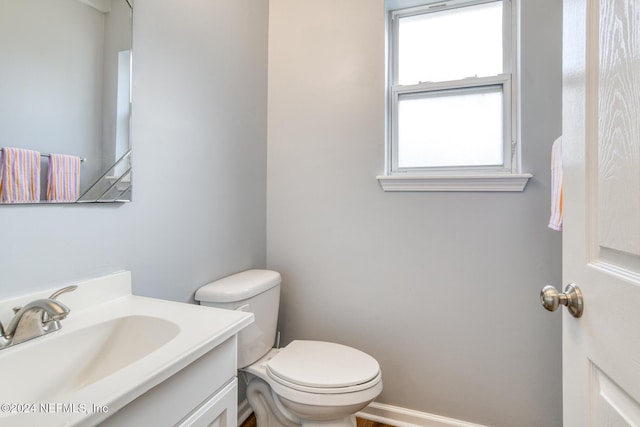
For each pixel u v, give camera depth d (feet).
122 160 3.18
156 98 3.56
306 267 5.62
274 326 4.86
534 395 4.51
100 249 3.01
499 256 4.63
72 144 2.77
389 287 5.15
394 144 5.41
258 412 4.50
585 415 1.90
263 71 5.68
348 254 5.37
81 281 2.85
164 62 3.65
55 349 2.31
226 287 4.19
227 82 4.73
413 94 5.35
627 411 1.52
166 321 2.62
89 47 2.90
